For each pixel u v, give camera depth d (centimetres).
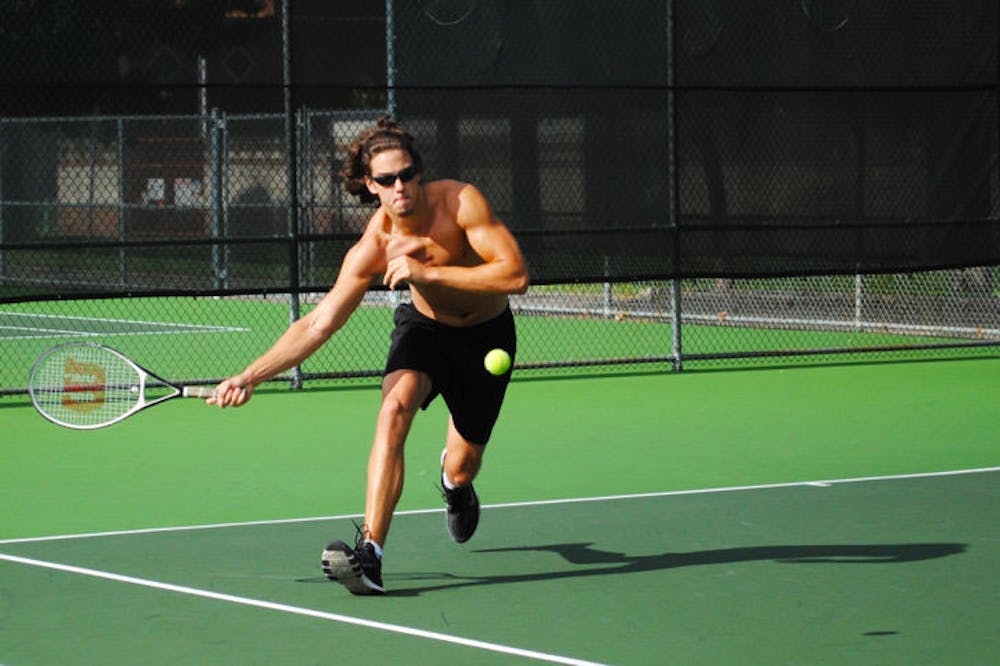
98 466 1805
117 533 1428
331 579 1168
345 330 3359
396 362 1245
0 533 1430
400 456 1210
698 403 2319
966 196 2755
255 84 2327
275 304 4038
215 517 1511
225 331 3419
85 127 3925
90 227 3647
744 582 1230
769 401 2338
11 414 2228
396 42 2494
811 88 2655
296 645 1056
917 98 2720
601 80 2584
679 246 2606
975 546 1353
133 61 2553
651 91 2592
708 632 1088
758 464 1800
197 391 1214
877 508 1526
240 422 2142
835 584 1223
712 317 3266
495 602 1171
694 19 2609
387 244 1220
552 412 2231
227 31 2588
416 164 1178
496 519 1487
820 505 1545
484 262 1244
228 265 3491
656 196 2602
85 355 1294
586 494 1620
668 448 1920
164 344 3175
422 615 1134
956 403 2308
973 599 1176
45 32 2520
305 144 3334
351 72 2656
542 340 3134
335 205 2848
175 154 3850
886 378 2598
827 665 1010
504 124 2523
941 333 3158
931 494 1596
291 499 1606
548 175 2542
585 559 1316
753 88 2628
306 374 2481
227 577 1253
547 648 1048
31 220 3947
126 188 3922
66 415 1248
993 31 2761
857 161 2691
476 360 1259
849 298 3203
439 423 2122
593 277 2488
